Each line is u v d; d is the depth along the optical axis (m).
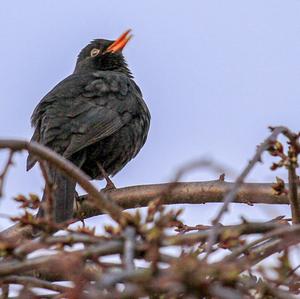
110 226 8.27
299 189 10.77
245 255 8.83
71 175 9.05
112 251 7.72
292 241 7.96
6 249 7.91
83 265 7.61
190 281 6.42
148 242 7.38
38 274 10.17
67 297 7.76
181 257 7.36
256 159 8.69
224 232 8.39
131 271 6.78
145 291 6.74
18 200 9.48
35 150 8.84
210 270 6.68
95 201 9.08
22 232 12.45
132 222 7.72
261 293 7.70
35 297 8.35
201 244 8.55
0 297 9.10
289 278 8.18
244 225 8.93
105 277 6.71
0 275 7.86
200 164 8.01
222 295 6.42
